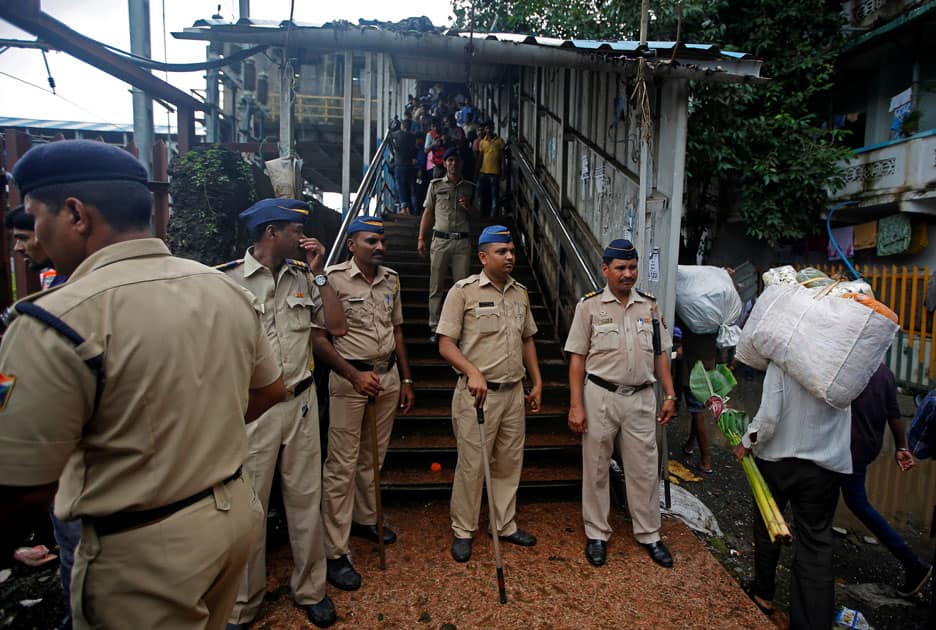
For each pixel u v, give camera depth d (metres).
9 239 2.90
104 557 1.14
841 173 7.95
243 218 2.36
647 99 3.21
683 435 5.38
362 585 2.63
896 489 4.36
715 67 3.17
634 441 2.93
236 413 1.35
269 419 2.25
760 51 8.13
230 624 2.26
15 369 0.99
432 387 4.15
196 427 1.22
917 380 7.35
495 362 2.90
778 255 10.59
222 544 1.27
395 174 8.16
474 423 2.89
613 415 2.90
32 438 0.99
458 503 2.94
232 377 1.34
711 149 7.33
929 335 7.30
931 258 8.16
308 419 2.40
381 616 2.41
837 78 9.84
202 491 1.24
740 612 2.48
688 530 3.23
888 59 9.16
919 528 3.70
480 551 2.96
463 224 4.72
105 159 1.20
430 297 4.74
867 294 2.29
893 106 8.88
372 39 3.17
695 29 7.32
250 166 3.98
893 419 3.00
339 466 2.67
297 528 2.35
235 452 1.34
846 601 2.88
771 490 2.55
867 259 9.15
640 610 2.48
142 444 1.13
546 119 6.19
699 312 4.18
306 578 2.37
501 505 3.05
